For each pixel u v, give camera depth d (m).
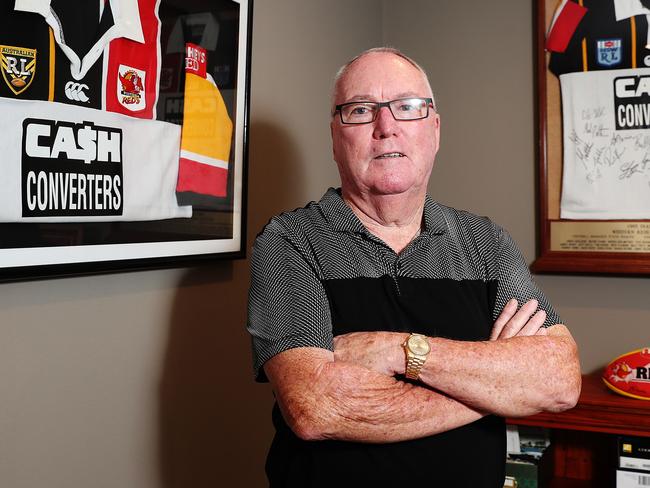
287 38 2.05
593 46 2.36
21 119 1.16
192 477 1.68
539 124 2.43
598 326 2.39
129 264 1.40
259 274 1.25
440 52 2.62
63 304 1.31
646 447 1.99
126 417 1.47
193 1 1.56
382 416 1.10
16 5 1.15
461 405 1.14
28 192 1.18
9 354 1.20
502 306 1.30
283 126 2.04
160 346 1.56
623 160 2.33
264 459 2.00
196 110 1.59
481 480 1.21
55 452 1.30
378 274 1.26
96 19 1.31
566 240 2.40
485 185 2.56
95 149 1.31
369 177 1.28
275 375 1.15
